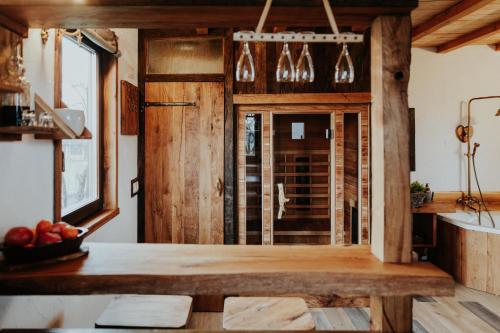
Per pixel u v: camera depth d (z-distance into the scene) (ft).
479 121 14.24
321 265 4.69
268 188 12.15
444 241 13.38
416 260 4.88
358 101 11.83
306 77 5.00
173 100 11.72
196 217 11.86
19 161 5.22
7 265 4.46
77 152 8.00
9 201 4.99
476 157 14.30
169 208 11.85
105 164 9.09
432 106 14.25
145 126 11.75
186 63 11.89
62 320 6.55
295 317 6.59
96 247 5.45
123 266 4.62
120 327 6.51
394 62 4.73
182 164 11.81
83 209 7.91
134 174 11.25
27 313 5.42
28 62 5.48
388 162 4.76
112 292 4.30
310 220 12.37
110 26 5.21
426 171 14.29
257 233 12.33
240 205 12.16
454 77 14.23
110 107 9.04
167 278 4.33
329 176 12.30
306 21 5.15
